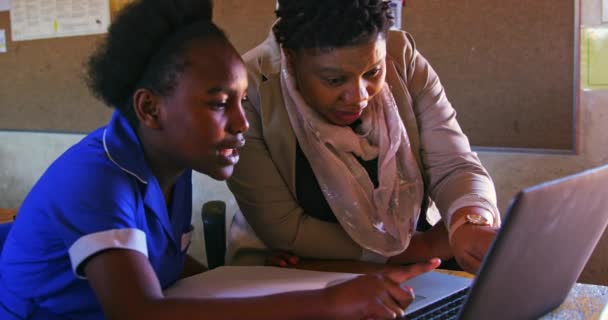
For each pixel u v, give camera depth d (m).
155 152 0.93
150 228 0.95
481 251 1.10
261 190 1.31
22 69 3.36
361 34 1.09
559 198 0.71
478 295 0.71
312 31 1.11
